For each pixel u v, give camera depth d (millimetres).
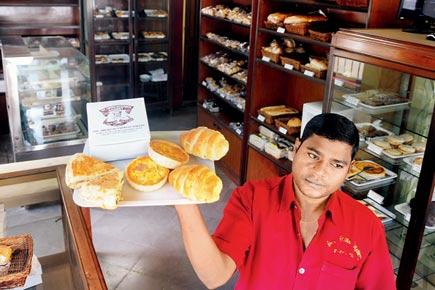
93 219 3195
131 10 5012
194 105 6242
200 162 1115
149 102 5621
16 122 3039
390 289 1279
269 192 1269
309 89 3178
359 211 1251
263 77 3342
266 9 3125
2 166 1644
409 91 1980
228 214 1261
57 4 5039
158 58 5520
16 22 4992
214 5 4227
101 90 5398
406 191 2158
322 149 1080
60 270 1338
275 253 1226
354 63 2131
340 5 2387
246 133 3561
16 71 2918
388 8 2188
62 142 3248
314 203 1207
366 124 2250
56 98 3219
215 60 4168
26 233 1401
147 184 1002
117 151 1124
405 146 2082
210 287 1145
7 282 1123
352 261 1209
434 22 1967
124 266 2684
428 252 1965
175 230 3104
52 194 1535
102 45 5227
